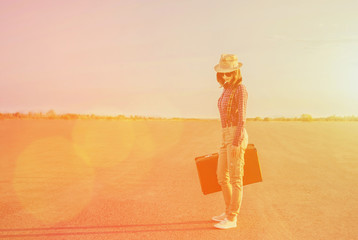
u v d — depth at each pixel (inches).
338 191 252.4
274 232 175.5
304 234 172.2
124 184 282.4
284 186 268.5
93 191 260.7
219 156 194.5
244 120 183.9
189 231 177.8
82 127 918.4
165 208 216.8
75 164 375.2
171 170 339.9
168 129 874.8
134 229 181.2
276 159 390.3
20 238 170.9
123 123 1112.2
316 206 217.3
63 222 192.9
